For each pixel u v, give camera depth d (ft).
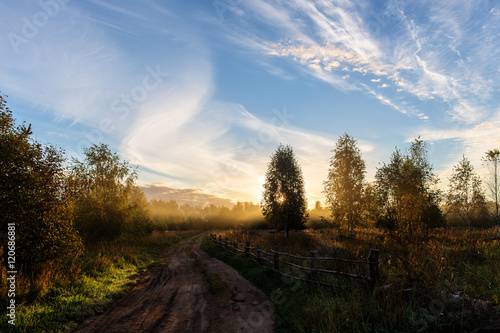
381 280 17.81
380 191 55.06
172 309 20.27
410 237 19.76
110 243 53.57
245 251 42.42
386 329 12.14
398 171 49.80
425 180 52.49
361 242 42.98
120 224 57.67
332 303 16.03
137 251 55.88
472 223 73.36
